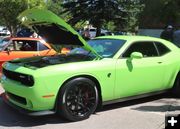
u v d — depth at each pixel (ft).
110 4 117.60
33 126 19.80
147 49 24.20
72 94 20.33
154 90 24.50
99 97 21.68
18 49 34.24
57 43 23.63
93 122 20.54
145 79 23.52
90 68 20.77
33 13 20.80
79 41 21.57
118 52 22.53
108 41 23.94
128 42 23.29
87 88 20.88
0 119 20.89
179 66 25.66
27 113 19.88
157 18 100.68
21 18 22.18
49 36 23.36
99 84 21.31
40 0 105.40
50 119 20.93
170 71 25.13
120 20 121.29
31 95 19.38
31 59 22.39
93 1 118.01
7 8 100.68
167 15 96.32
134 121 20.84
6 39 35.09
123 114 22.16
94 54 21.99
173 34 39.01
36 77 19.21
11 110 22.63
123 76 22.25
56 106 20.11
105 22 120.47
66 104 20.07
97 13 116.88
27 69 20.07
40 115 19.84
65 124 20.13
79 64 20.63
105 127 19.75
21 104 20.42
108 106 23.84
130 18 122.21
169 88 25.64
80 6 118.73
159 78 24.44
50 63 20.65
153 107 23.84
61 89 19.92
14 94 20.72
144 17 106.93
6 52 33.35
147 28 104.63
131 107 23.76
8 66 21.71
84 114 20.85
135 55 22.22
